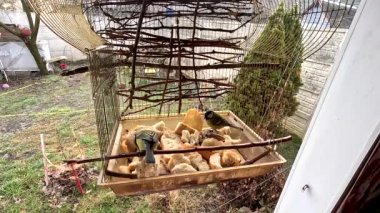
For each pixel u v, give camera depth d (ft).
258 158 5.48
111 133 5.82
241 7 5.17
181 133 6.41
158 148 5.36
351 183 1.71
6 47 23.80
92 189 9.67
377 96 1.67
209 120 6.58
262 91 8.32
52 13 4.52
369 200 1.63
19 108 17.21
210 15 4.93
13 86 21.95
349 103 1.89
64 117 15.65
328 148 2.04
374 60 1.75
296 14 5.62
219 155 5.50
